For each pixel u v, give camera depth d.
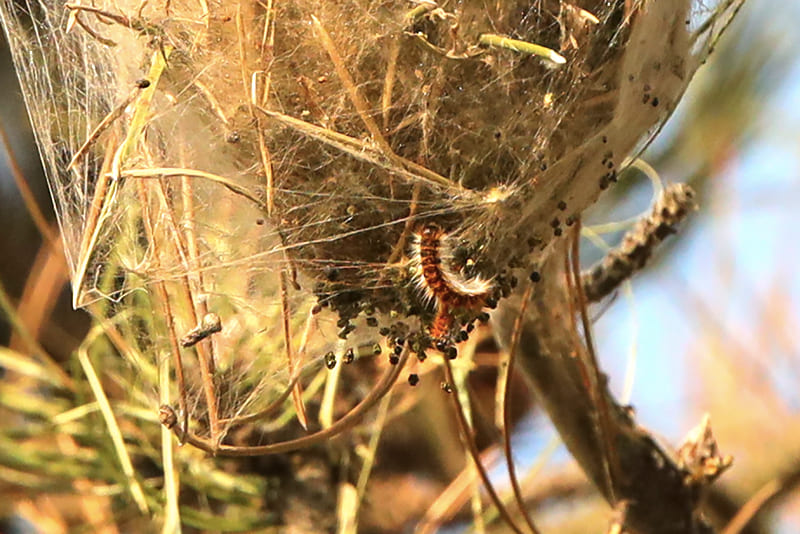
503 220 2.15
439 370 2.33
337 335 2.17
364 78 2.14
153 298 2.21
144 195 2.15
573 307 2.21
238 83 2.15
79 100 2.19
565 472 2.38
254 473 2.29
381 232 2.15
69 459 2.28
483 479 2.19
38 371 2.29
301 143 2.14
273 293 2.18
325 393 2.27
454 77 2.14
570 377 2.24
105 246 2.18
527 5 2.15
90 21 2.18
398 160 2.14
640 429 2.25
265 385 2.21
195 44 2.15
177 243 2.15
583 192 2.17
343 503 2.28
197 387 2.23
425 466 2.35
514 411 2.38
